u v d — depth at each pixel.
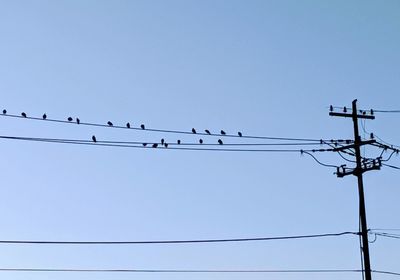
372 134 50.44
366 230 48.91
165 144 46.34
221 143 48.28
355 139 50.41
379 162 49.50
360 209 49.34
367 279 48.19
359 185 49.66
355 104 50.88
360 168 49.84
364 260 48.47
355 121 50.69
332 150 50.69
